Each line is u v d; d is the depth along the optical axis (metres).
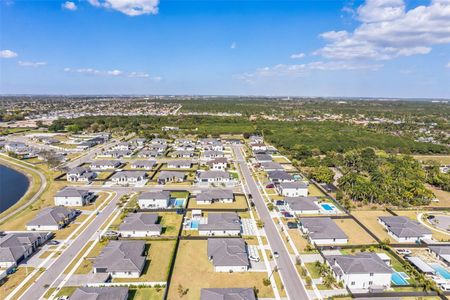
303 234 83.12
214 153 177.75
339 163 158.38
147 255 72.00
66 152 185.88
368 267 61.88
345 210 99.00
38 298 57.03
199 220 91.25
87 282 61.50
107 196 111.19
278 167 145.75
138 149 195.25
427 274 65.69
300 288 60.84
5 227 85.62
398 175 130.00
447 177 128.00
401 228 82.94
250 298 54.97
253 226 87.94
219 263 65.75
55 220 85.44
